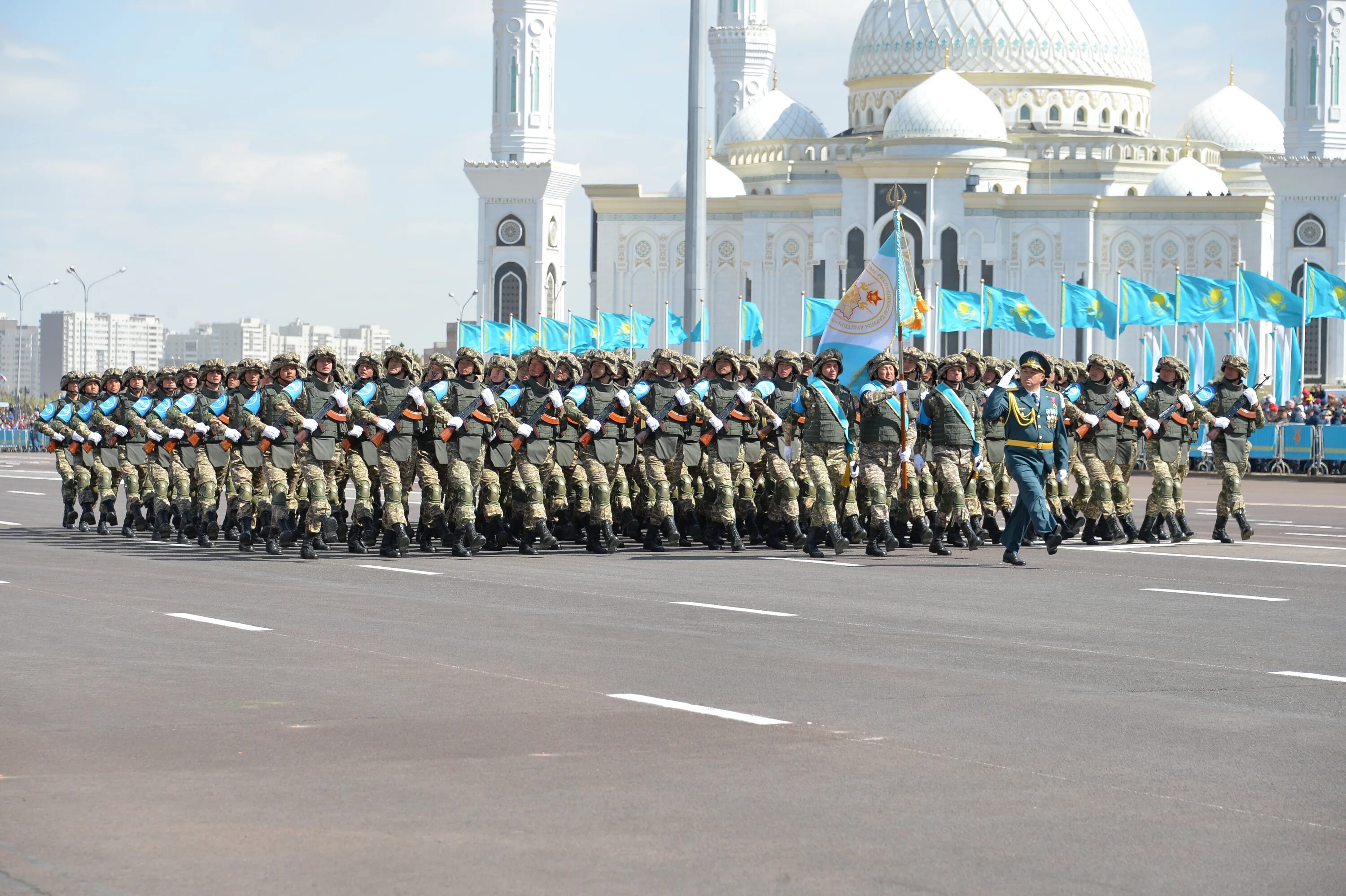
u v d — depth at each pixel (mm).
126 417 26109
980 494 24516
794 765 9477
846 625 15219
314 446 21703
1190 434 24594
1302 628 15227
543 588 18203
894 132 98062
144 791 8812
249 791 8844
